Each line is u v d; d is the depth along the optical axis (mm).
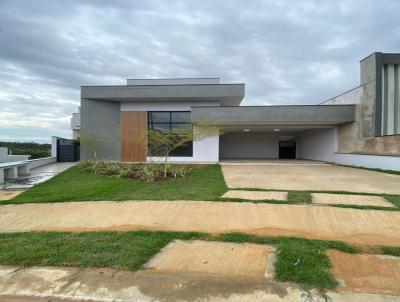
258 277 3477
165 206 7066
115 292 3232
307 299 3014
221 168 15734
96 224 5883
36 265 3879
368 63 16172
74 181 11359
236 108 17531
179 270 3688
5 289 3355
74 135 31891
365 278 3410
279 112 17422
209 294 3158
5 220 6355
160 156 19109
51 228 5680
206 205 7070
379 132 15438
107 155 19578
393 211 6352
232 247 4488
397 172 13297
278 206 6855
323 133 21812
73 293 3236
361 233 5102
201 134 17297
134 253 4164
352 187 9383
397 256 4055
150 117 19812
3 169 11656
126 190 9148
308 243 4516
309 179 11406
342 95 19422
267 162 20438
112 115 19734
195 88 18219
